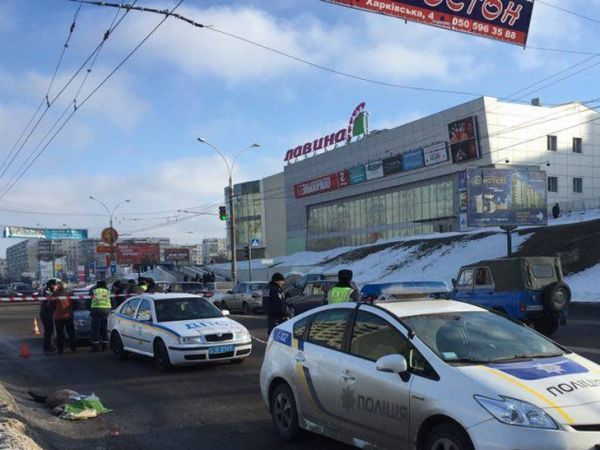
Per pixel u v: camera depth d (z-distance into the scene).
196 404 8.38
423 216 59.03
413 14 11.35
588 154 55.94
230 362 11.94
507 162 51.84
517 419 3.96
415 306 5.56
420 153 57.97
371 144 65.56
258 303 27.27
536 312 15.44
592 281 27.27
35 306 43.88
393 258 46.88
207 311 12.39
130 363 12.48
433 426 4.50
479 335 5.16
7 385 9.94
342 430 5.46
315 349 5.93
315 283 21.86
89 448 6.36
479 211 33.41
